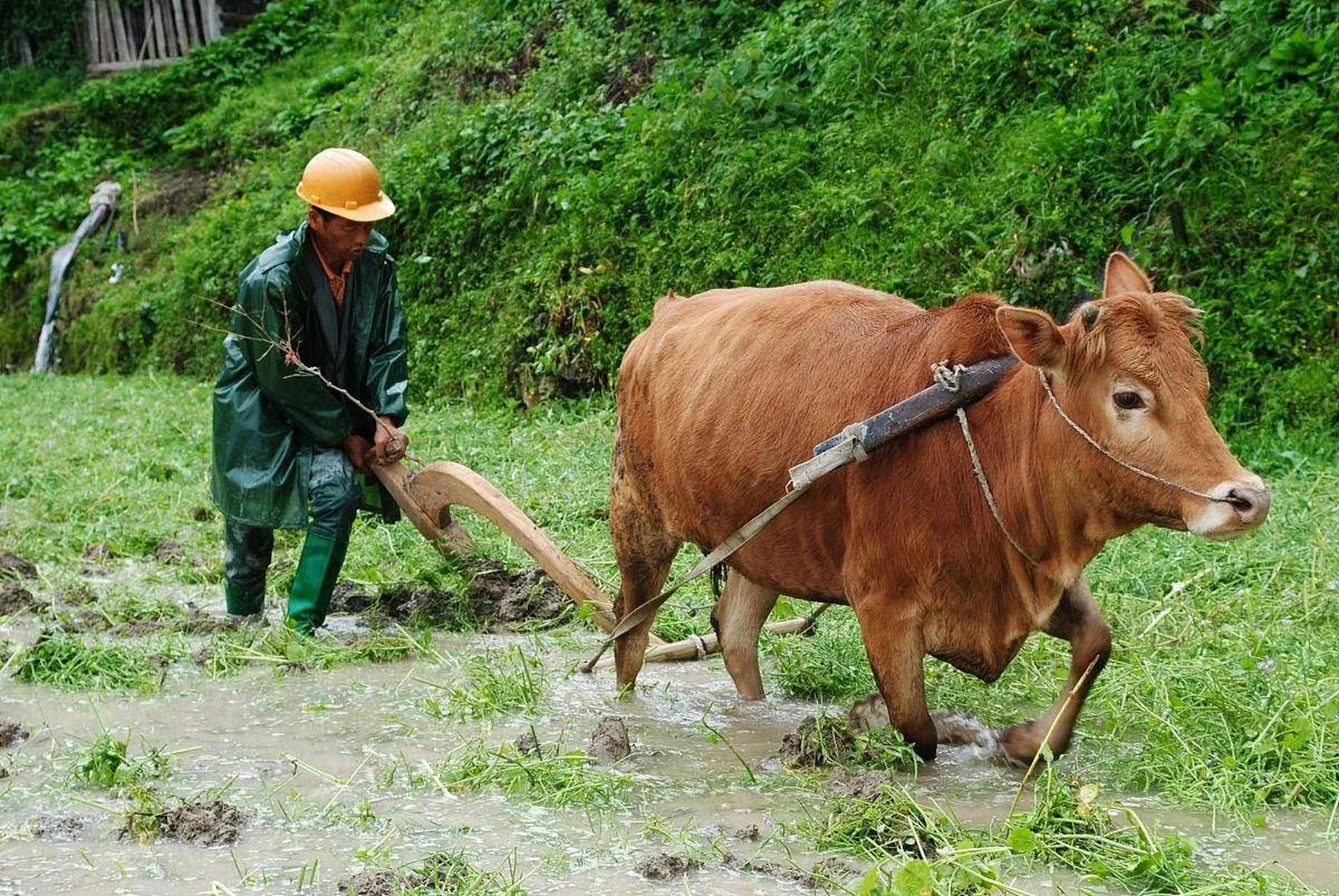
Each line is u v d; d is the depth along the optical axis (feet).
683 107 43.57
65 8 82.07
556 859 14.37
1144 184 33.63
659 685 20.92
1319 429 30.22
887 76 41.14
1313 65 34.12
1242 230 32.63
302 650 21.68
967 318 16.16
